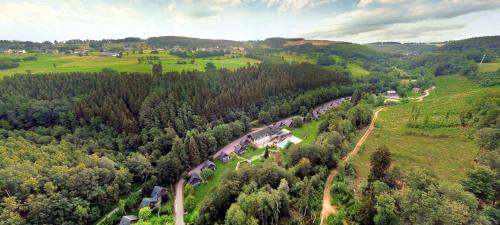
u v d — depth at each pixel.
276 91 149.75
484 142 68.81
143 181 82.06
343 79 193.75
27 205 58.50
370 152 82.75
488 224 37.38
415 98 173.75
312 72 183.38
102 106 101.00
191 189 75.25
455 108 112.50
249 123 122.44
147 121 97.94
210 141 97.81
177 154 86.94
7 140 77.94
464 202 40.47
